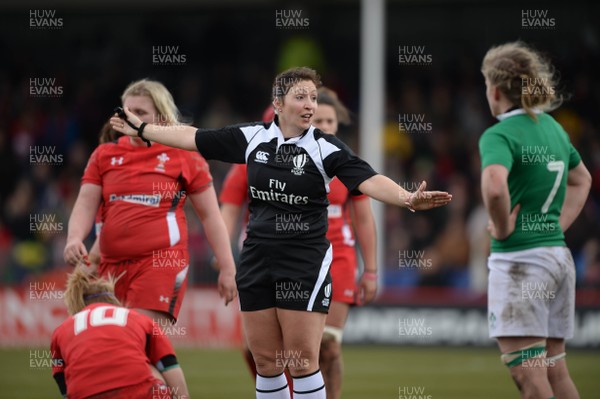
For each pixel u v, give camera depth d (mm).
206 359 40812
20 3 70188
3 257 55781
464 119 64500
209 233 23062
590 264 50094
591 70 65188
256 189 19312
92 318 18375
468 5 67375
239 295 19969
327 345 24516
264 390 20109
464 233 55750
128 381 17812
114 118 20203
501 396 30906
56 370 18672
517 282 20156
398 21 69375
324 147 18875
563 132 21172
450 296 46438
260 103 69688
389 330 45219
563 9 67000
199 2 69250
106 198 22406
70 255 21734
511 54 20641
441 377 35344
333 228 24984
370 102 54719
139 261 22188
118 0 70125
